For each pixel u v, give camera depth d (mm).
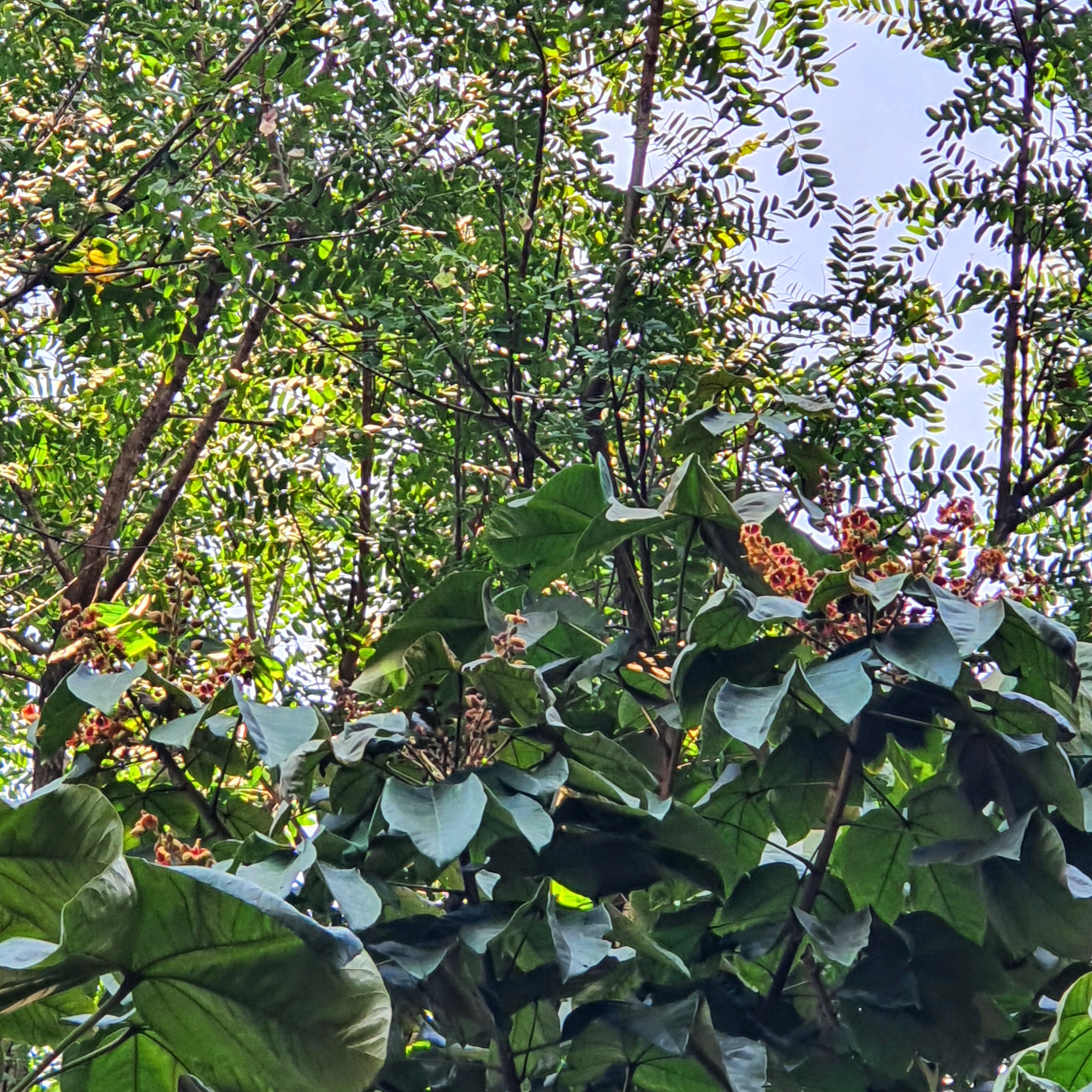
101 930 2072
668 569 4785
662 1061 3273
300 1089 2305
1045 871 3189
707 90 5262
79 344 5789
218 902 2113
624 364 5012
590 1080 3332
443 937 3102
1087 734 3531
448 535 6289
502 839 3264
